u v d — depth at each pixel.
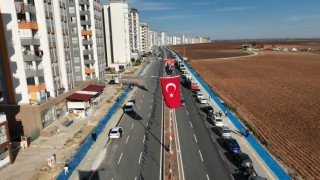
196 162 37.84
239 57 191.88
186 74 109.94
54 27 54.25
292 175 34.06
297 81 98.06
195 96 76.50
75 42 70.75
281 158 38.44
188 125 52.81
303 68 129.75
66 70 60.16
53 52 53.91
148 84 95.81
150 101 71.75
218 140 45.47
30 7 47.09
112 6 131.75
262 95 77.31
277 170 35.06
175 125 52.88
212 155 39.94
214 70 128.88
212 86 90.62
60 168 36.28
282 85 91.19
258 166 36.12
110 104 67.38
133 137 46.91
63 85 59.34
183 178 33.81
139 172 35.31
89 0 73.50
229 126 51.50
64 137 46.78
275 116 57.91
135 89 87.00
